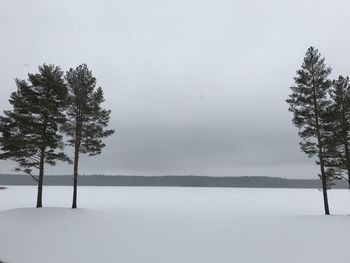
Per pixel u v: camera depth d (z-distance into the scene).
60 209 23.50
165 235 15.93
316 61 26.34
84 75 27.36
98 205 34.81
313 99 26.09
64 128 25.77
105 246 13.63
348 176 24.52
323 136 25.17
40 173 24.75
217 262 11.52
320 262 11.36
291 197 65.44
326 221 19.31
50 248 13.36
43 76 25.55
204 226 18.77
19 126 24.03
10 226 17.86
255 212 28.78
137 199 50.62
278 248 13.25
